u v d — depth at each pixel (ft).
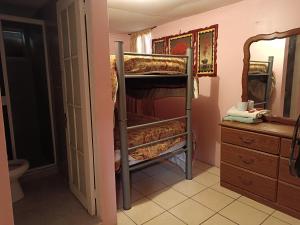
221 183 8.65
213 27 9.51
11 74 10.90
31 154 11.66
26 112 11.44
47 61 9.53
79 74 6.07
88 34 5.68
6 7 9.36
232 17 8.83
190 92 8.59
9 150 9.02
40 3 8.87
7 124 8.96
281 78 7.75
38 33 9.91
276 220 6.63
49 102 9.82
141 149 7.62
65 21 6.64
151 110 12.00
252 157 7.46
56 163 10.14
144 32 12.87
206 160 10.85
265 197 7.30
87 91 5.94
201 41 10.07
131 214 7.13
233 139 7.94
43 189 8.38
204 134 10.75
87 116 6.05
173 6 8.89
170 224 6.63
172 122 8.89
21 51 11.51
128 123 9.39
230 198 7.85
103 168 6.19
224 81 9.53
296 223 6.46
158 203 7.71
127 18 10.54
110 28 12.51
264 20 7.89
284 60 7.61
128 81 8.81
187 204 7.59
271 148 6.91
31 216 6.70
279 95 7.86
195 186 8.77
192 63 8.39
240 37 8.70
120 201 7.88
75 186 7.72
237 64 8.96
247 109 8.44
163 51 11.91
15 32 11.20
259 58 8.21
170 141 8.52
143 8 9.09
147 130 7.91
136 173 10.07
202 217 6.89
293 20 7.20
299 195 6.47
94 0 5.51
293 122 7.50
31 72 11.43
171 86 9.02
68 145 7.72
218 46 9.48
